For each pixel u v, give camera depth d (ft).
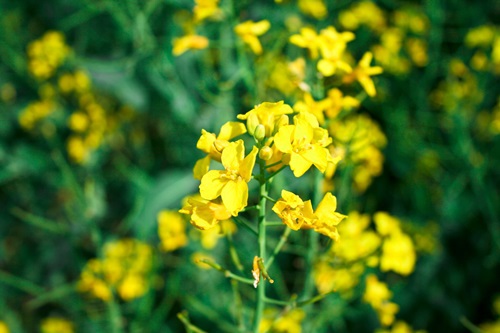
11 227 1.62
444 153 1.47
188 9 1.18
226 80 1.20
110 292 1.11
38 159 1.53
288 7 1.39
